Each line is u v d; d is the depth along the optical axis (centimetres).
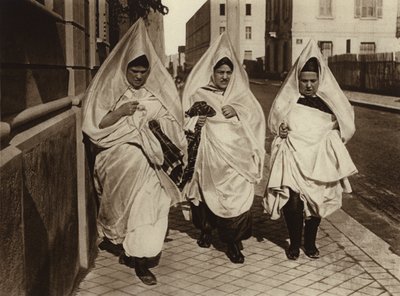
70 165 390
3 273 211
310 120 459
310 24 2945
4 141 238
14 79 271
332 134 462
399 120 1503
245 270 440
